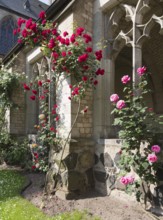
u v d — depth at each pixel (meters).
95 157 4.48
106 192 4.15
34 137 6.59
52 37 4.42
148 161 3.01
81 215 3.30
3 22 19.47
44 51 4.50
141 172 3.05
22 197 4.28
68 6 4.53
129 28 5.23
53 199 4.04
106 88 4.56
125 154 3.27
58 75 4.57
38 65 6.89
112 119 4.54
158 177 3.18
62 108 4.55
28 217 3.30
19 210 3.57
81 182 4.27
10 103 7.46
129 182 3.00
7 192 4.54
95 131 4.56
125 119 3.14
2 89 7.54
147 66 8.05
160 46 7.31
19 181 5.37
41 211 3.56
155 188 3.22
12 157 7.18
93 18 4.81
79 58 3.93
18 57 7.72
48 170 4.57
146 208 3.30
